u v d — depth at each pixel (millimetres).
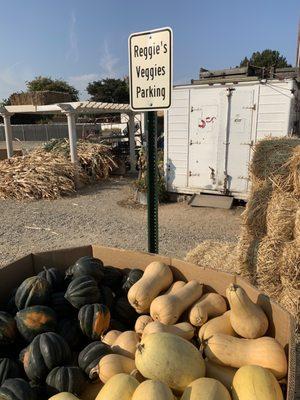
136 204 9969
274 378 1831
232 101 8711
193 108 9211
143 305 2537
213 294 2561
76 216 8898
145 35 3041
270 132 8430
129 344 2170
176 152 9695
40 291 2471
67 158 13297
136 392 1639
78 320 2373
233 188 9188
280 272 3846
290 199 3887
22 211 9484
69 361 2098
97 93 56375
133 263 3008
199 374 1856
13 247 6758
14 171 11578
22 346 2268
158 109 3113
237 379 1813
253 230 4266
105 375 1933
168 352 1826
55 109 12625
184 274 2787
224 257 4715
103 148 14547
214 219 8289
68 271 2838
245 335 2176
